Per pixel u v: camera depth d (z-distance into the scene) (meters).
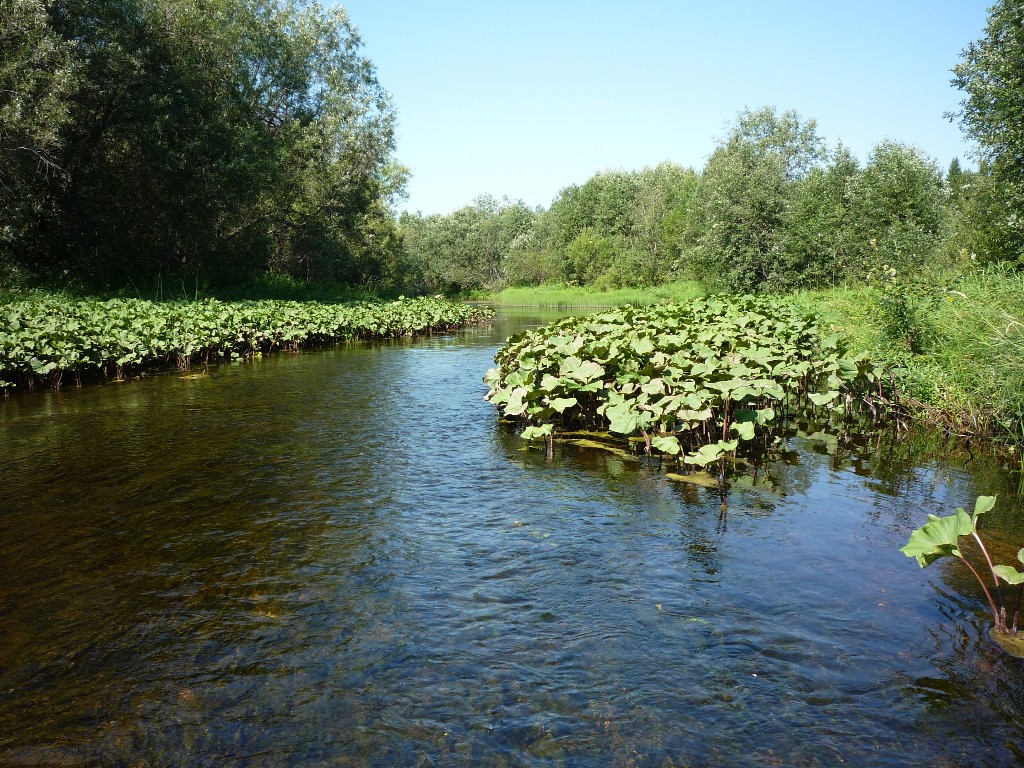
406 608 3.67
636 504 5.34
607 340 9.38
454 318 28.02
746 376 7.61
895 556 4.34
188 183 25.23
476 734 2.67
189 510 5.20
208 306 20.16
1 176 19.77
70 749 2.59
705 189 41.94
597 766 2.49
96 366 12.11
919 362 9.33
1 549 4.45
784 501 5.40
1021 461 6.45
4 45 19.42
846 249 27.95
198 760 2.53
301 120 32.41
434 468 6.38
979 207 15.41
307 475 6.14
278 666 3.13
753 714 2.79
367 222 42.41
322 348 18.97
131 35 23.34
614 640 3.34
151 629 3.46
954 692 2.93
